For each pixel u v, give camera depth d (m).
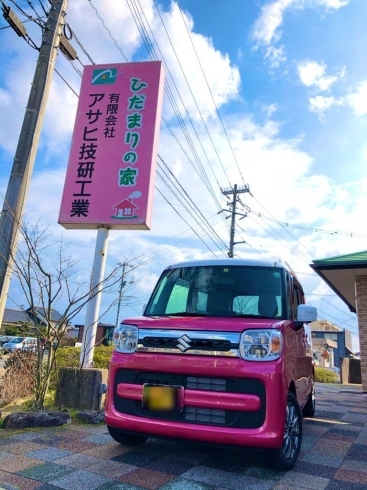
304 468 3.36
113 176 6.29
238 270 4.20
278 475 3.14
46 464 3.24
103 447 3.76
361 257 9.65
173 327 3.39
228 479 3.01
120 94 6.64
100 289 5.72
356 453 3.86
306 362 4.78
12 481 2.87
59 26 6.74
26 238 5.07
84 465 3.24
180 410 3.12
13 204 5.71
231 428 2.97
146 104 6.53
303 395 4.46
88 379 5.23
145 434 3.27
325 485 2.96
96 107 6.66
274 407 2.96
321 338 47.69
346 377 16.36
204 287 4.14
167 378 3.28
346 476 3.17
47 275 5.03
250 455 3.59
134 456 3.50
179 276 4.43
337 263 9.54
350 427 5.19
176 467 3.24
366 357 9.91
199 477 3.03
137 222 6.02
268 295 3.90
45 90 6.35
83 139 6.55
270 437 2.88
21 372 5.72
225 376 3.07
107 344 9.23
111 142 6.45
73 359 6.65
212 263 4.39
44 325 5.43
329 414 6.25
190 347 3.21
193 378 3.19
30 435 4.09
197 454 3.59
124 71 6.75
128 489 2.77
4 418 4.51
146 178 6.18
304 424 5.35
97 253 6.12
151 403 3.22
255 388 3.01
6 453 3.50
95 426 4.55
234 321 3.35
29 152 5.99
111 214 6.14
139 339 3.46
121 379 3.49
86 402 5.14
